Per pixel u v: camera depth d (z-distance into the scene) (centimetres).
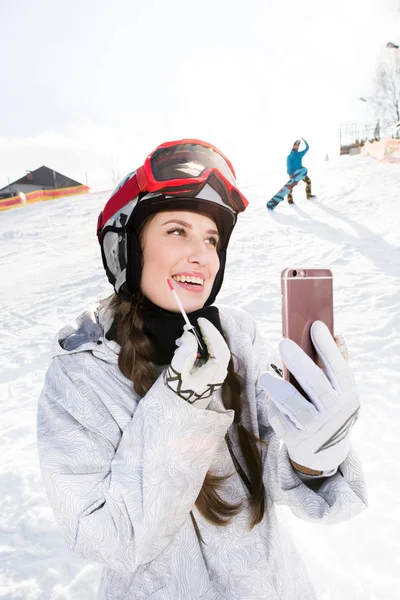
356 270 692
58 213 1903
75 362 103
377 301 554
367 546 219
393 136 3331
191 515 100
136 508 85
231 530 101
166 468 87
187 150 102
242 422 117
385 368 395
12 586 219
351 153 3500
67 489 88
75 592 213
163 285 101
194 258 100
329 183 1569
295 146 1233
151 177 96
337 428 85
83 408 97
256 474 108
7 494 291
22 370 514
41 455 93
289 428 88
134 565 86
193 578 95
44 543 248
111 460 94
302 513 97
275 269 766
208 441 93
